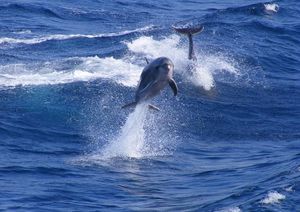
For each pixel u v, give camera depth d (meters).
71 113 71.56
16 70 82.69
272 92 81.50
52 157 61.25
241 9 114.31
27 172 57.03
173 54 90.62
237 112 75.38
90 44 96.69
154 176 57.47
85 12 117.19
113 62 86.25
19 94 74.75
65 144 64.94
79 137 66.56
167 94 77.69
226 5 128.75
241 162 60.97
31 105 72.44
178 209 49.81
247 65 89.44
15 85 77.06
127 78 80.88
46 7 116.88
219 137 68.69
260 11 114.00
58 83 78.12
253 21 106.44
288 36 102.19
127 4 125.31
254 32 102.62
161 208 50.06
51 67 84.06
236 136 69.06
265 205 48.56
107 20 113.19
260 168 58.62
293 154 62.47
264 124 72.44
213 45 95.25
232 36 100.00
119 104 74.38
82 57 88.62
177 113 73.56
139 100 58.25
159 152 63.50
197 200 51.34
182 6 127.44
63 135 66.88
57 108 72.25
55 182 54.97
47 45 95.62
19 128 67.44
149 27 106.50
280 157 61.72
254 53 93.50
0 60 87.19
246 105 77.38
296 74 88.50
